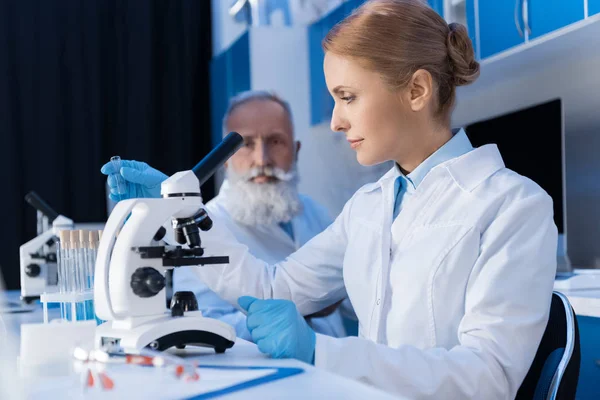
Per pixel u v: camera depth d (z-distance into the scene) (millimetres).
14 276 3867
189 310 957
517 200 1173
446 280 1188
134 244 918
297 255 1552
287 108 2488
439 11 2764
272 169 2361
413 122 1264
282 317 923
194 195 964
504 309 1060
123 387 726
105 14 4152
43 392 724
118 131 4176
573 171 2602
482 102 3127
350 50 1202
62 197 4027
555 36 2176
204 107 4383
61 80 4074
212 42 4363
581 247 2580
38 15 4004
